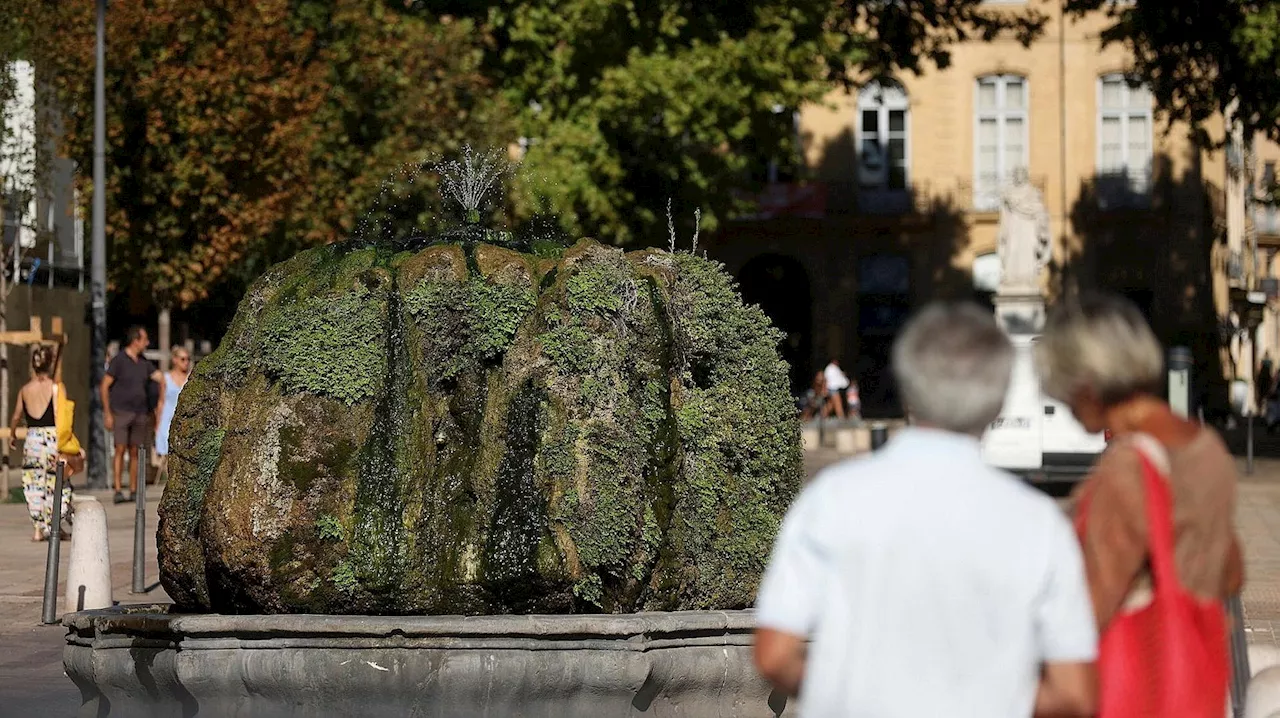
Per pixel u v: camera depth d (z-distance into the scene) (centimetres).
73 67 3134
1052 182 6369
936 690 353
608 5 3391
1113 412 433
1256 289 7281
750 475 945
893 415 6419
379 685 804
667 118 3425
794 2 3509
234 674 817
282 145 3234
